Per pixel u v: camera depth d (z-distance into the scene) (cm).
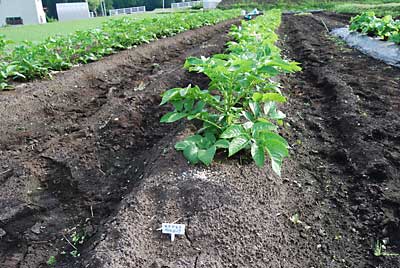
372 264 247
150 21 1209
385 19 948
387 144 394
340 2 3641
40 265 267
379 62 783
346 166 366
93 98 600
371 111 488
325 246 263
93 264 233
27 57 662
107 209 320
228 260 238
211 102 337
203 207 268
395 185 321
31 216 315
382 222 280
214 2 4956
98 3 7338
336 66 759
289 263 246
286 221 284
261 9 4009
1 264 267
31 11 4225
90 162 395
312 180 346
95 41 919
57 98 567
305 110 527
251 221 265
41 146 429
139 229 254
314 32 1367
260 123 301
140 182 313
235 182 289
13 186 350
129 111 503
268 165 325
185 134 359
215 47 942
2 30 1816
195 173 294
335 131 450
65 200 338
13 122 478
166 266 229
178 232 250
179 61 841
